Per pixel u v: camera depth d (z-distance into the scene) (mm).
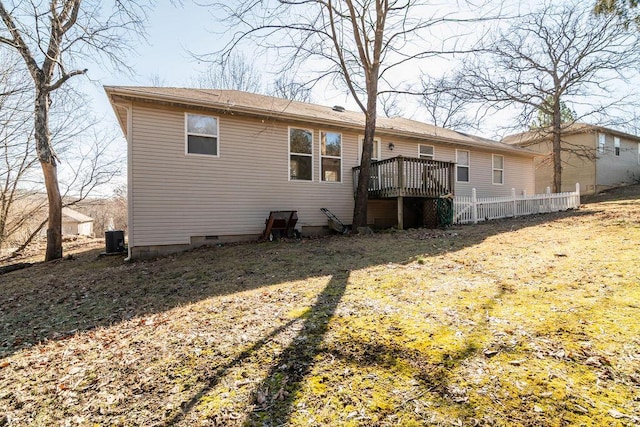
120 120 9555
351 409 2154
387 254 6578
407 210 12500
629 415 1888
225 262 6855
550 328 2887
